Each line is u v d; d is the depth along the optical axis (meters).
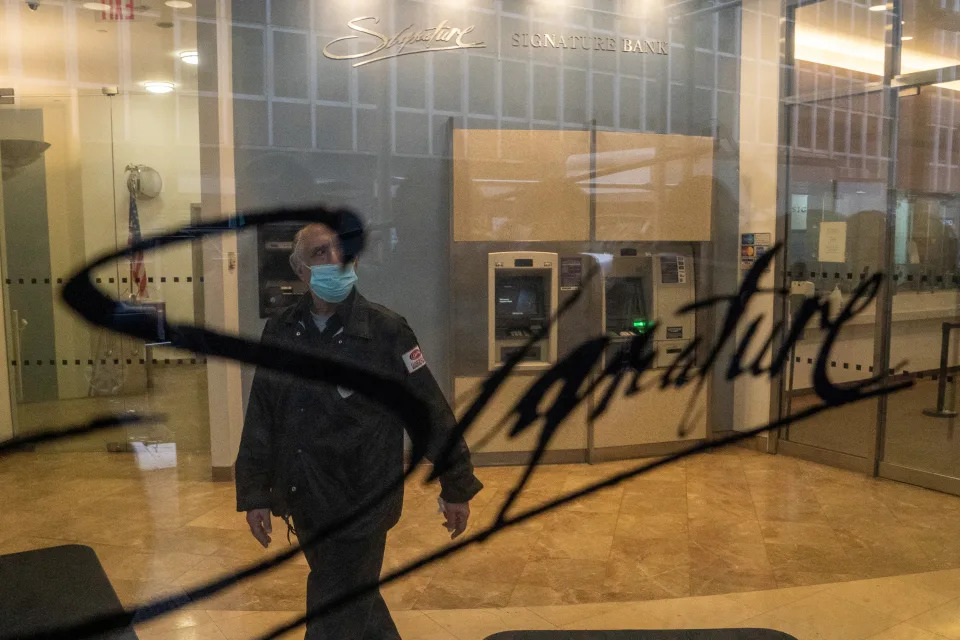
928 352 4.04
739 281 3.43
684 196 3.32
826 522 3.42
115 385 3.65
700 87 3.38
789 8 3.56
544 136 3.10
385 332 2.21
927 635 2.54
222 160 2.90
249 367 3.00
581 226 3.14
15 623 2.00
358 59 2.95
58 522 3.15
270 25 2.91
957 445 4.00
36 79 3.31
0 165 3.37
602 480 3.10
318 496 2.16
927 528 3.41
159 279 3.07
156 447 3.67
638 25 3.24
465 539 2.97
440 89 3.00
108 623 2.07
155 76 3.07
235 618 2.54
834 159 3.74
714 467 3.86
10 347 3.62
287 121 2.92
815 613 2.66
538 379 3.07
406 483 2.23
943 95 3.99
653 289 3.21
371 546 2.18
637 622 2.56
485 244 3.05
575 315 3.13
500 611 2.64
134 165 3.09
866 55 3.82
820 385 3.68
